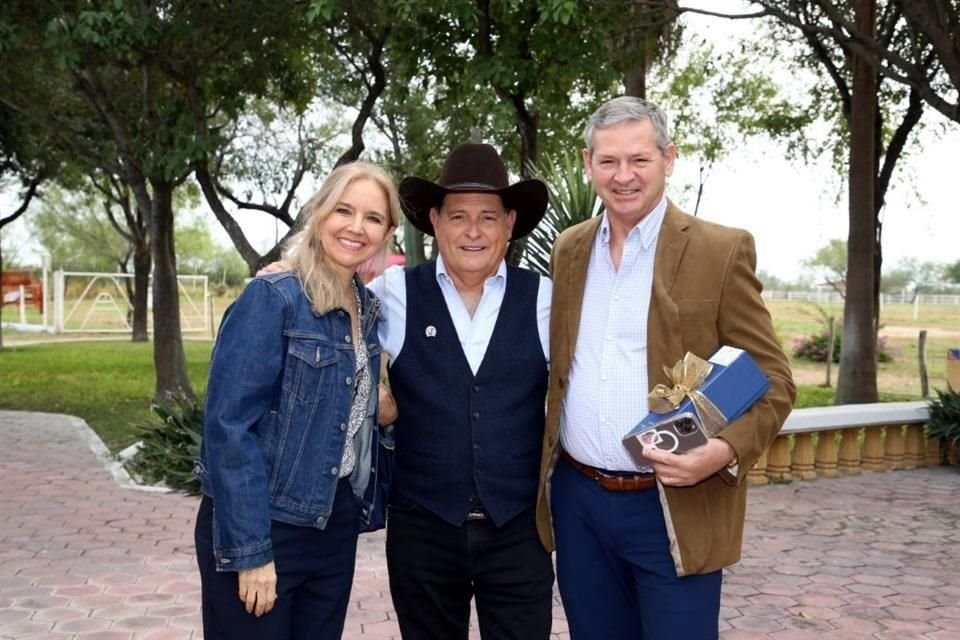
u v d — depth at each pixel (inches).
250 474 90.4
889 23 502.6
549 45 327.0
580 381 106.4
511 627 111.8
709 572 102.7
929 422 338.0
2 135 599.8
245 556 89.5
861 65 483.5
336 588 102.0
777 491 299.1
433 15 330.6
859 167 490.6
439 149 698.8
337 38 433.7
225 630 95.0
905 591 199.9
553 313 109.8
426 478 109.1
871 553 228.7
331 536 99.7
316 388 95.2
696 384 93.6
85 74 438.3
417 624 114.0
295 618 101.9
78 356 853.2
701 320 99.5
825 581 206.5
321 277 96.3
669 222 103.7
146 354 888.3
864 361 491.2
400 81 396.2
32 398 536.7
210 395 92.4
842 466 331.3
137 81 466.9
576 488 109.3
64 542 234.2
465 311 112.3
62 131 486.3
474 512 109.1
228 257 2332.7
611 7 352.5
